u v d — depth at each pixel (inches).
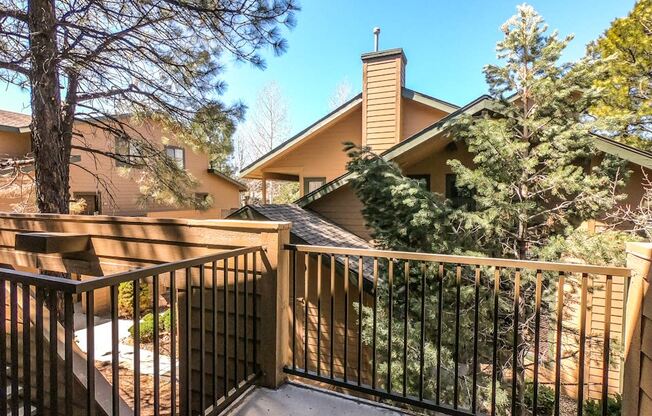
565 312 181.0
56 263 141.7
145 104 231.8
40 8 173.2
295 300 100.4
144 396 161.5
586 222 189.3
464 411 80.9
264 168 354.3
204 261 77.5
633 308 67.6
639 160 169.8
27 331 62.2
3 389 64.7
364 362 208.8
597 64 163.0
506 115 176.1
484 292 159.3
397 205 167.6
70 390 55.8
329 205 272.7
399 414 84.7
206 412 80.4
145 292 326.3
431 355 150.5
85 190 374.0
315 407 87.7
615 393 172.2
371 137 300.8
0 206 292.8
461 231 170.1
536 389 76.0
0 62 177.0
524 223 165.6
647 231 159.0
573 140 158.1
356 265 209.8
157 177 263.9
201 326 77.2
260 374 97.7
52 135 187.3
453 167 170.2
